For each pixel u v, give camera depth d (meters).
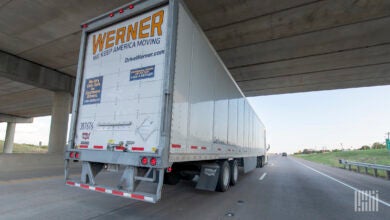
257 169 18.00
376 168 15.34
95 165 4.93
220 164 7.54
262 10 9.31
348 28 10.41
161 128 3.94
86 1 9.09
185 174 7.43
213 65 6.54
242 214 5.15
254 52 13.05
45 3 9.28
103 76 5.16
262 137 19.77
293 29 10.63
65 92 18.66
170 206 5.57
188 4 8.93
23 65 15.09
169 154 4.02
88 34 5.74
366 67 14.92
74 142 5.24
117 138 4.58
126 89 4.70
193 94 5.10
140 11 4.77
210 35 11.24
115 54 5.06
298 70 15.73
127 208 5.25
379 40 11.40
